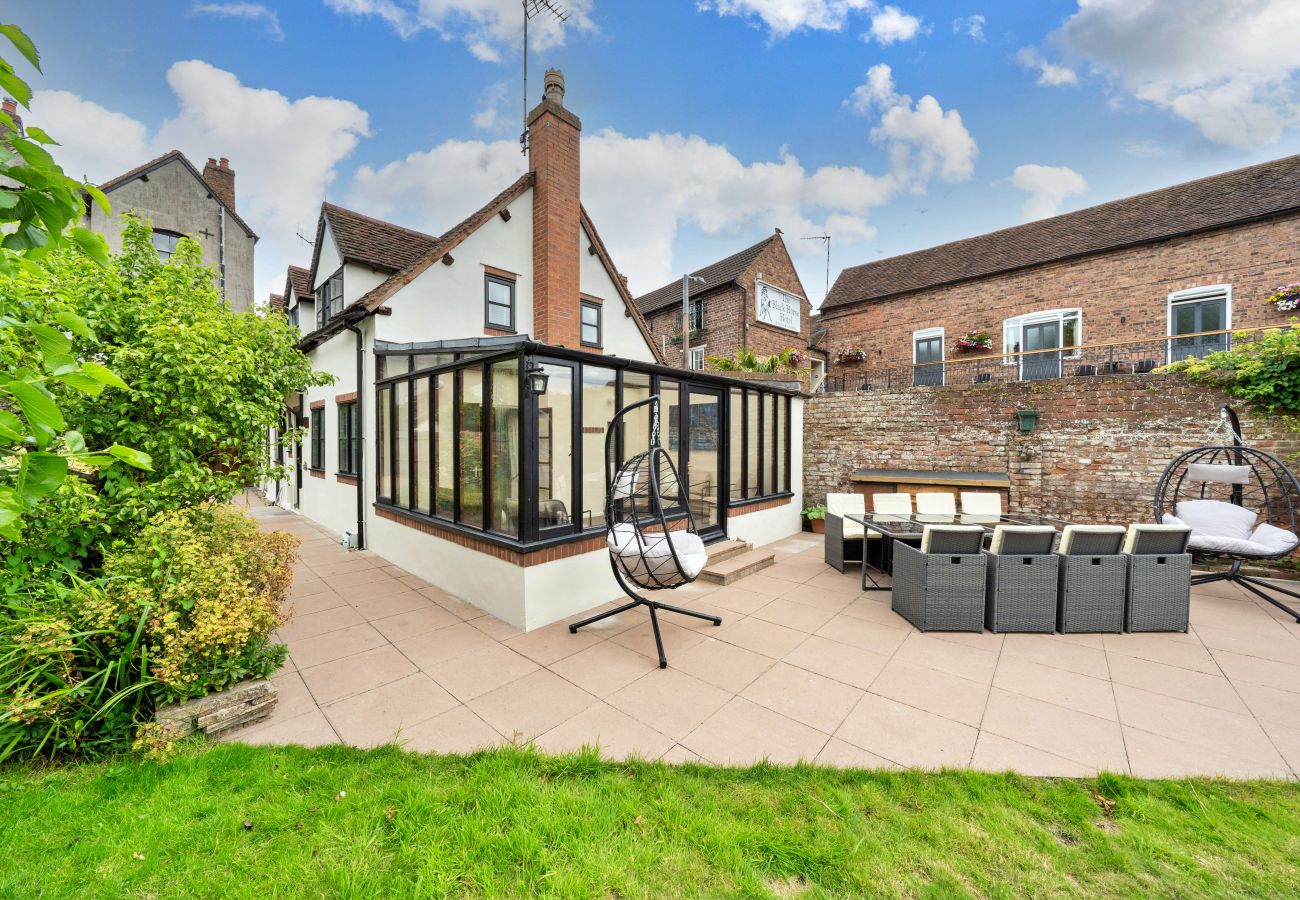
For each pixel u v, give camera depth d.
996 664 3.88
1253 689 3.47
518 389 4.61
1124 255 11.77
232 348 4.59
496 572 4.88
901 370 15.18
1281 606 4.88
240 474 4.76
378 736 2.98
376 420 7.51
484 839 2.20
